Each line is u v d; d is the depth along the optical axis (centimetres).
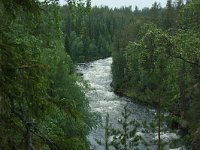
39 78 487
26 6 492
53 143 529
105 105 5197
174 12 4716
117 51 7881
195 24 1739
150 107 3956
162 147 2233
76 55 10712
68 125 1761
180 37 1577
